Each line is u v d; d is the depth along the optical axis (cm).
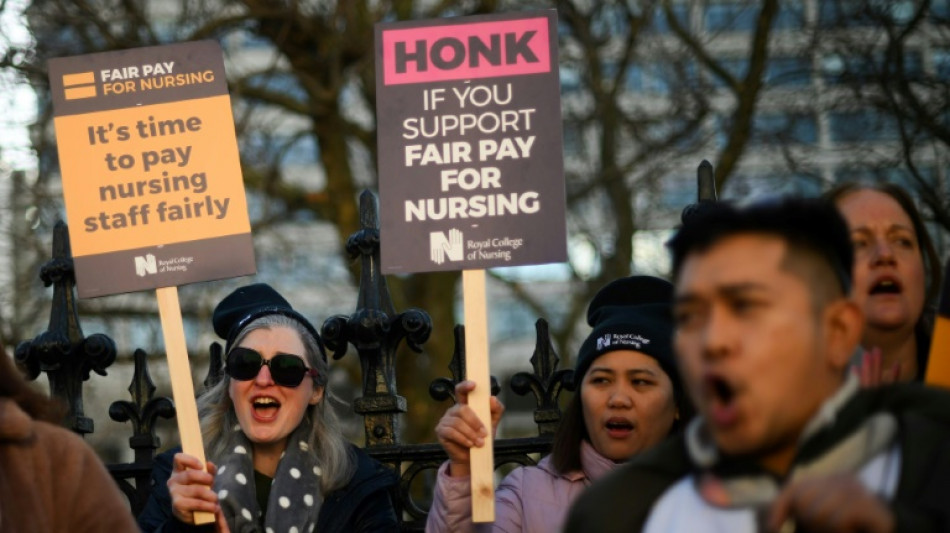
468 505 626
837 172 1781
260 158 2097
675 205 2583
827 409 354
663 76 2128
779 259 358
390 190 654
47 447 469
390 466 760
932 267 611
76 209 683
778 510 330
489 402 619
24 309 1825
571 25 2102
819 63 1831
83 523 468
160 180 682
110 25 1858
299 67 2072
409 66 665
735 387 351
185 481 624
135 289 673
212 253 674
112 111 690
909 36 1557
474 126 655
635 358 667
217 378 782
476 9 2041
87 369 801
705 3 2147
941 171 1567
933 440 345
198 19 1903
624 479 385
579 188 2188
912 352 589
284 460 701
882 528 321
